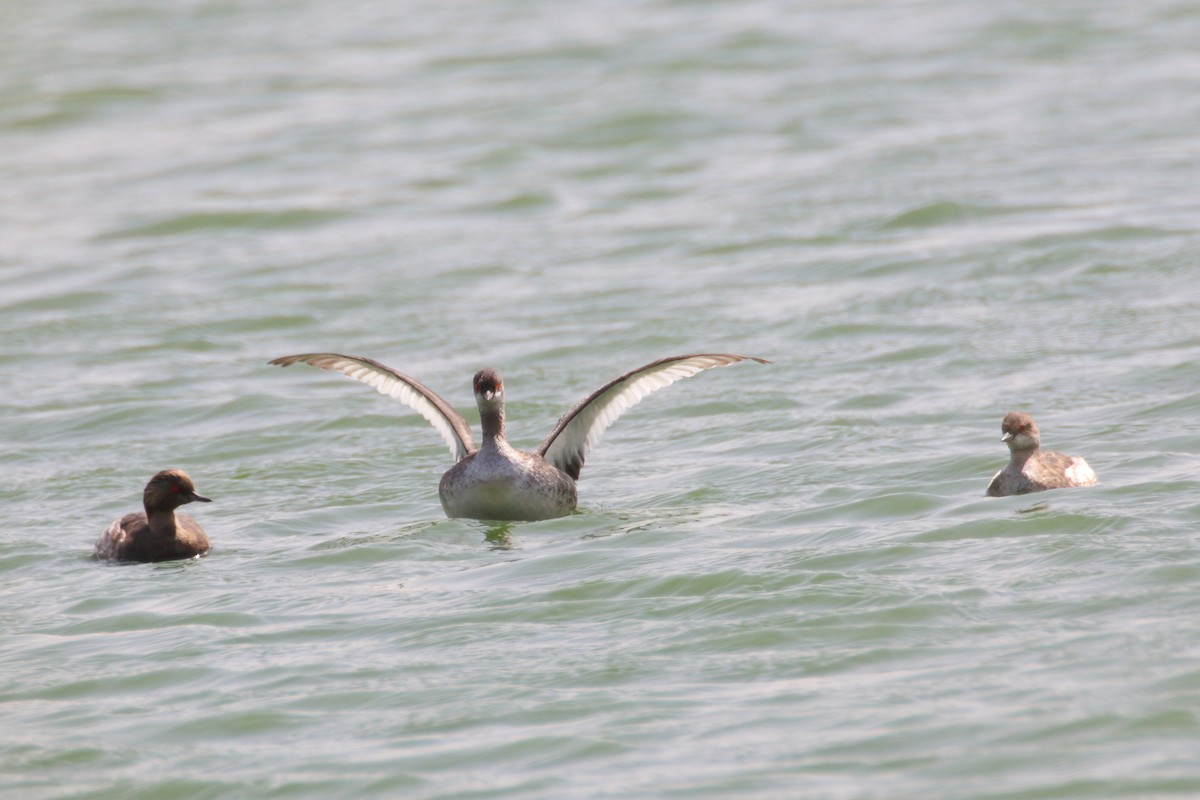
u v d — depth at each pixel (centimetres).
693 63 4509
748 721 1033
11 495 1842
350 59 4841
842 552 1395
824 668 1118
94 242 3250
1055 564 1304
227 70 4778
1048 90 4009
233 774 1010
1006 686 1052
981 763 944
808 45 4638
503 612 1304
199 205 3472
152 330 2642
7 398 2295
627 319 2558
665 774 961
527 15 5300
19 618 1379
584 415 1705
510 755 1006
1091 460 1697
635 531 1552
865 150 3591
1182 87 3928
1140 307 2391
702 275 2805
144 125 4222
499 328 2558
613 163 3691
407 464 1938
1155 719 982
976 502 1545
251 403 2230
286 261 3058
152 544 1556
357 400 2244
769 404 2088
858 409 2023
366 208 3431
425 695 1123
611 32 4953
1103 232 2812
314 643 1257
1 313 2770
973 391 2058
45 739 1084
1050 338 2273
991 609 1208
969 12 4897
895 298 2569
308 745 1048
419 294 2794
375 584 1423
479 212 3366
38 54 5059
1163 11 4756
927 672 1092
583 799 933
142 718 1116
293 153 3897
